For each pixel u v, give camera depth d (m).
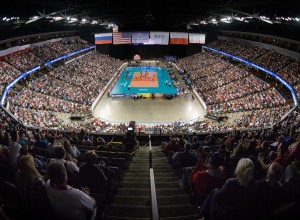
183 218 6.73
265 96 49.69
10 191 5.37
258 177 7.86
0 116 21.75
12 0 44.12
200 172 6.32
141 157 16.50
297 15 41.62
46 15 49.31
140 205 8.00
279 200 4.78
